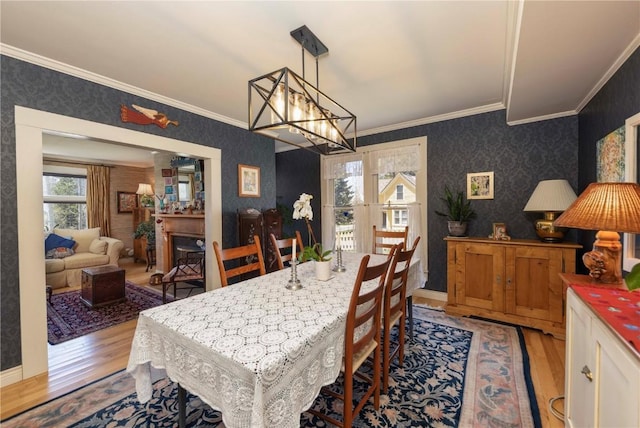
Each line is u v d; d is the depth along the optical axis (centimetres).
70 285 451
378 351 162
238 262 360
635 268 91
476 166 340
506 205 323
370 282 190
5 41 189
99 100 245
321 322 125
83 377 204
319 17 168
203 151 332
